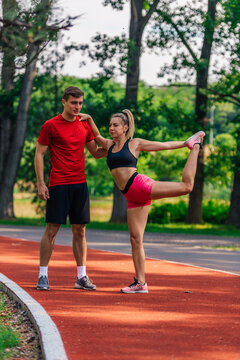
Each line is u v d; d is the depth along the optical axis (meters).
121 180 8.00
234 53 28.89
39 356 5.00
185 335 5.50
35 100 38.28
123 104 31.31
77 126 8.20
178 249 17.03
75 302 7.10
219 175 34.41
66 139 8.11
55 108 33.78
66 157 8.18
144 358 4.73
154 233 25.38
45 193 8.16
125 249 16.38
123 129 8.05
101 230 26.83
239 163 30.12
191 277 9.95
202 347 5.08
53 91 33.44
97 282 9.03
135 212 8.05
